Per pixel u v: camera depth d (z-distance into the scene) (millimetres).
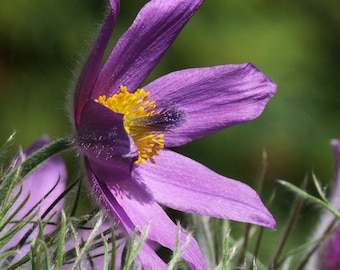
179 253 348
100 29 367
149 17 383
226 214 373
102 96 383
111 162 366
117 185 373
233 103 387
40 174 389
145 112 385
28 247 370
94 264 365
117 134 362
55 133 801
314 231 409
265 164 403
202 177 382
